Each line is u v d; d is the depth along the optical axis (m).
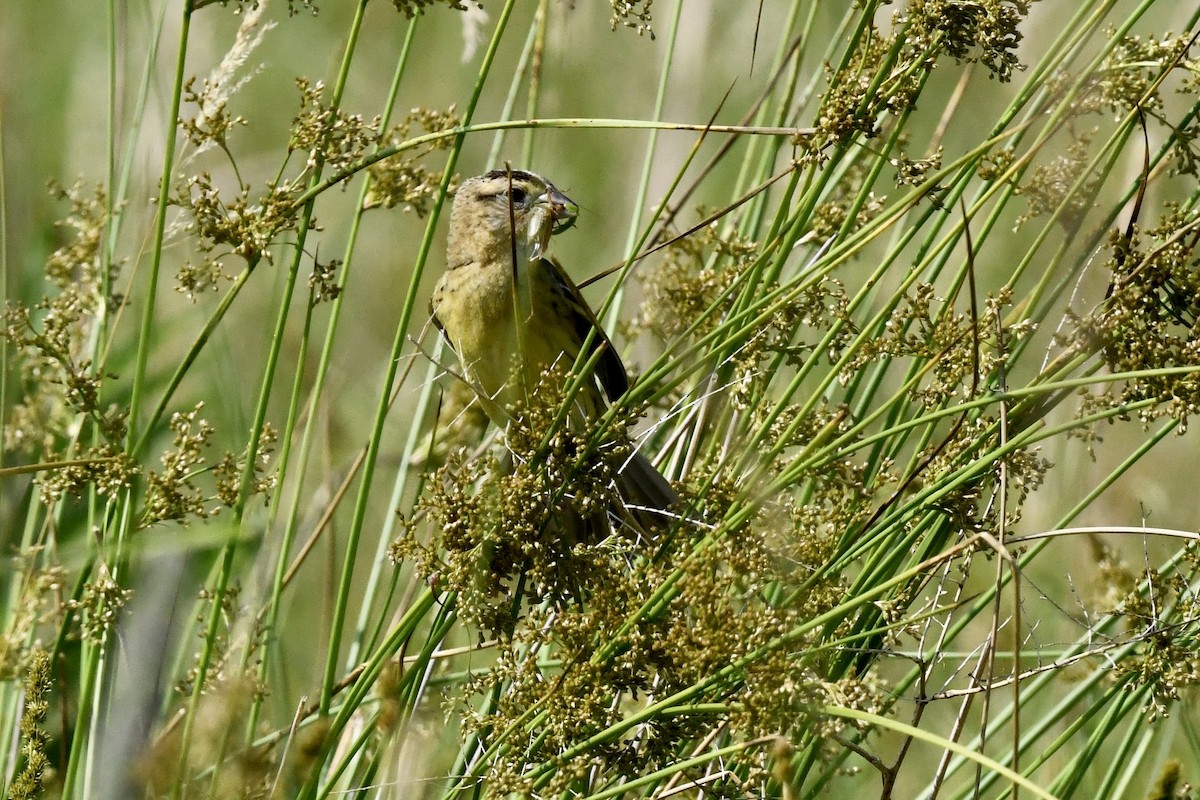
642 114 13.14
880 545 6.95
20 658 6.67
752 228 9.02
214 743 6.25
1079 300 7.97
